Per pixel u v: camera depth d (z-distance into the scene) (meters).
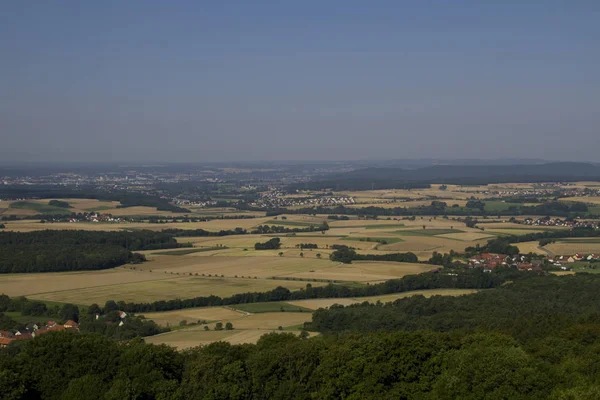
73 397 77.88
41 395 81.56
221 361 86.31
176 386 82.50
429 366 82.94
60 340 87.44
